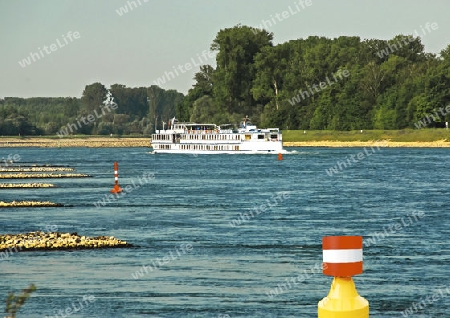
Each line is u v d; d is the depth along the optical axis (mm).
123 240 91438
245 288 63469
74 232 96625
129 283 65812
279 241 89500
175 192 163875
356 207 128375
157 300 59500
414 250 81625
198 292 62094
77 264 74625
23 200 148375
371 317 54438
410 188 168500
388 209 124625
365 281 65625
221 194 157500
